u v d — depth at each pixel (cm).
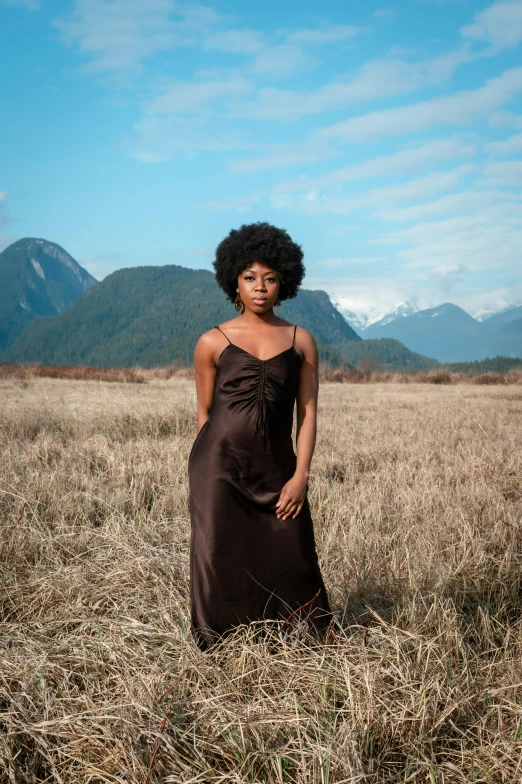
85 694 252
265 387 284
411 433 967
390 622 321
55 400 1326
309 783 209
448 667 271
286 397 289
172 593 347
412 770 222
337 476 673
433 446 856
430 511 513
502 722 241
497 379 3553
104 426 949
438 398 1942
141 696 249
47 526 465
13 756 225
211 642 290
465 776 220
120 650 288
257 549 287
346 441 886
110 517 493
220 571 287
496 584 382
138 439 852
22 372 2991
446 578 367
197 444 299
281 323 303
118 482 597
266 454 286
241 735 221
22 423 937
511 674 271
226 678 263
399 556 398
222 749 229
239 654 279
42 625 319
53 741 234
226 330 298
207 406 309
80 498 537
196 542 294
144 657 281
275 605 291
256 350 291
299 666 267
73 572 375
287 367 288
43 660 272
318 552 416
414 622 311
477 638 313
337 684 257
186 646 285
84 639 299
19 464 655
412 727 236
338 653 277
